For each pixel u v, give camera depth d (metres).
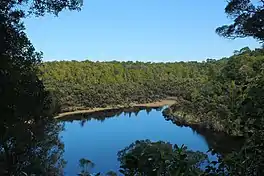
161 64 76.75
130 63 76.75
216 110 27.73
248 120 2.48
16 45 8.59
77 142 27.09
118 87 54.28
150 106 52.88
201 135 27.31
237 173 2.04
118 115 43.44
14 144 10.52
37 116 11.04
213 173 2.03
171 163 2.01
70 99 44.75
